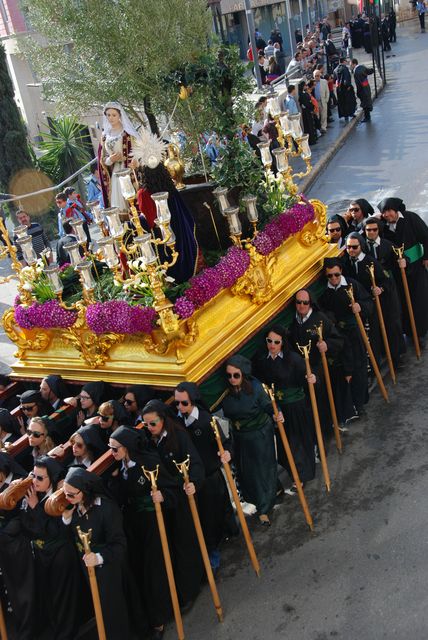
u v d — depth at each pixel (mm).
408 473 7285
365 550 6445
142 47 8484
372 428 8133
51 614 6090
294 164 18969
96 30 8469
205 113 8641
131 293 7449
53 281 7516
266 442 6879
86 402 7039
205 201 8344
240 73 8125
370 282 8656
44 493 5984
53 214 17281
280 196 8727
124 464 6086
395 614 5746
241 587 6363
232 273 7324
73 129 17234
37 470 5898
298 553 6594
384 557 6320
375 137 20859
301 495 6805
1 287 13336
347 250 8797
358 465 7566
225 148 8227
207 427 6422
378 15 31703
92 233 14477
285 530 6914
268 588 6281
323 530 6797
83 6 8516
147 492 5992
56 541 5902
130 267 7164
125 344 7277
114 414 6480
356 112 24406
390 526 6652
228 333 7336
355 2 43469
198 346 7059
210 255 8242
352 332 8211
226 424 7000
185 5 8727
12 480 6344
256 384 6918
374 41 27391
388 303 8836
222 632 5957
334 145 20266
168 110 8828
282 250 8430
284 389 7297
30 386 8250
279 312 8039
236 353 7328
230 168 8109
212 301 7309
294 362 7215
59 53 9000
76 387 7844
